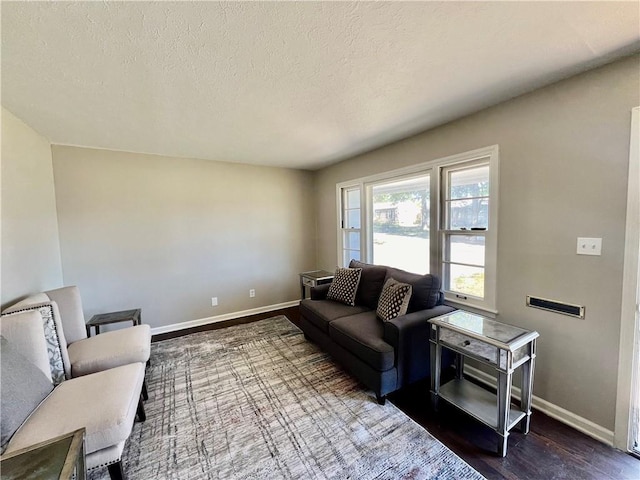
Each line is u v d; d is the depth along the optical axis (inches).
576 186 68.5
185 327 146.1
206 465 62.3
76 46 52.0
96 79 64.7
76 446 42.7
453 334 73.9
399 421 74.5
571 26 49.1
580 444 65.6
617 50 57.1
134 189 132.0
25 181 90.4
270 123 96.2
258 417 77.3
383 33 50.2
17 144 86.2
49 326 67.8
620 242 62.6
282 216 173.9
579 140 67.4
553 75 67.0
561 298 72.4
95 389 59.6
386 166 125.7
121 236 130.0
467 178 97.0
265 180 167.2
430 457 62.7
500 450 62.7
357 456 63.6
